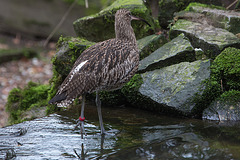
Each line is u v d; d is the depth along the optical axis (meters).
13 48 18.56
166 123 6.70
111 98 7.84
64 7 17.84
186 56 7.70
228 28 8.59
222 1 10.11
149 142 5.81
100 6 16.16
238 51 7.33
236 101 6.87
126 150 5.55
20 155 5.53
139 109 7.67
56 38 18.91
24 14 19.22
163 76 7.38
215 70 7.16
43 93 9.82
